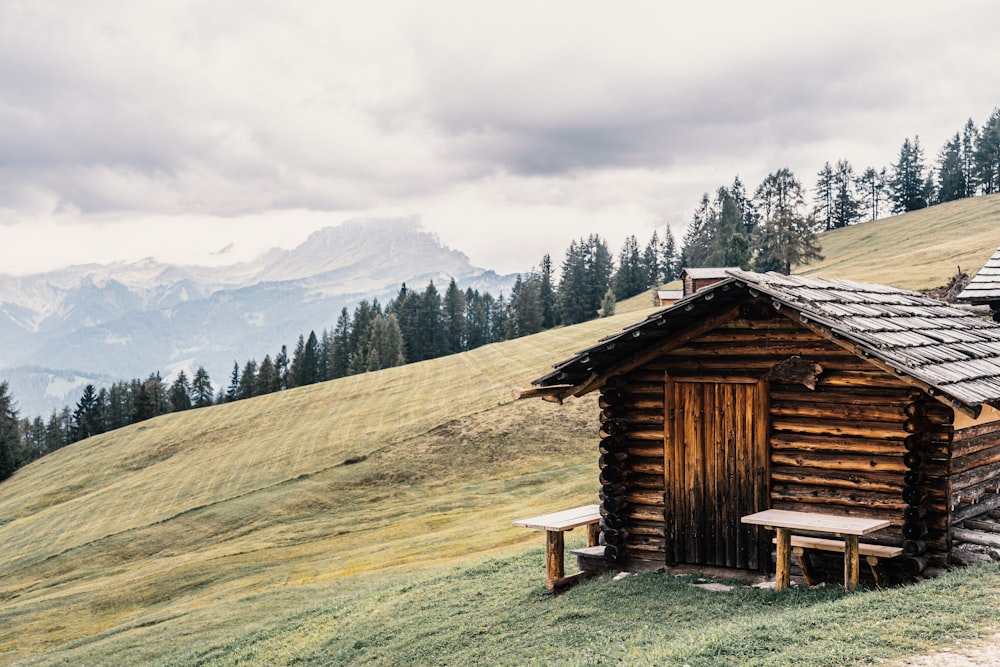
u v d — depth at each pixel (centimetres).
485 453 6462
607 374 1605
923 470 1277
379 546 4556
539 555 2233
